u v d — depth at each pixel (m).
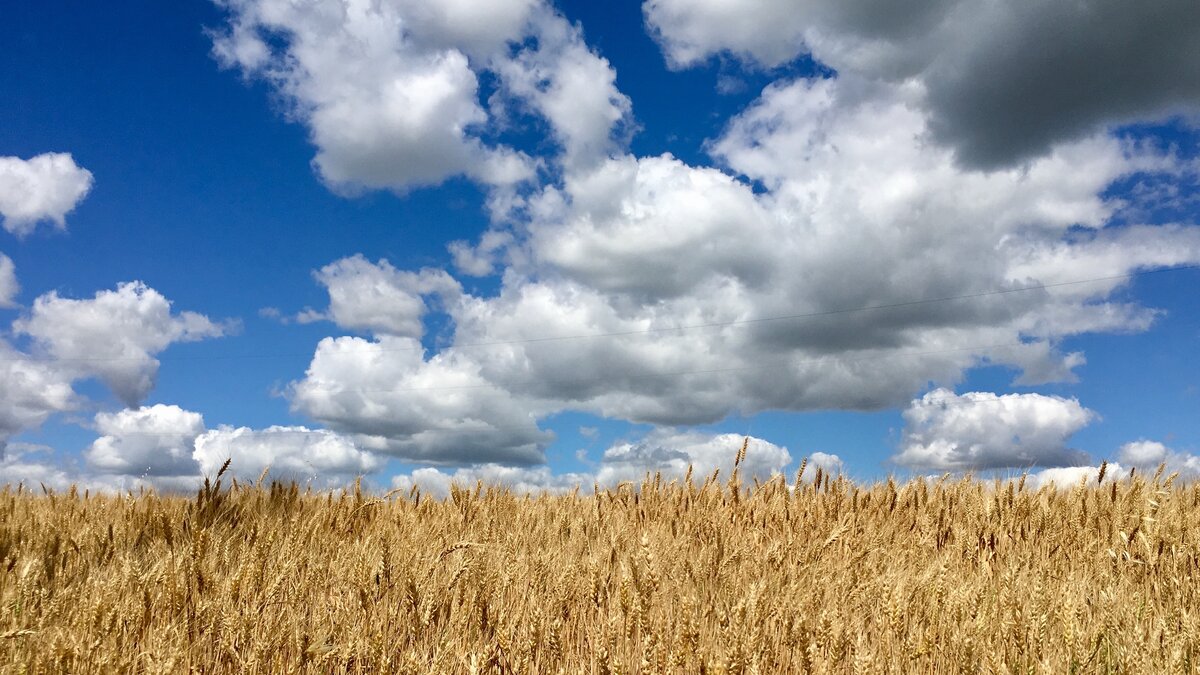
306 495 8.55
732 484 8.91
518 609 4.96
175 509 7.75
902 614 5.00
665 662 4.03
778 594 5.15
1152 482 8.64
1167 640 4.70
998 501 8.17
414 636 4.87
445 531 7.67
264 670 4.27
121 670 4.02
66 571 5.93
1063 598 5.11
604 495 9.27
